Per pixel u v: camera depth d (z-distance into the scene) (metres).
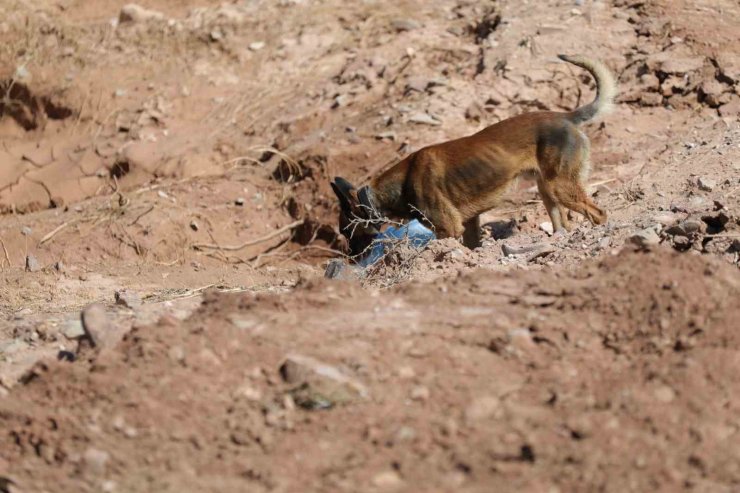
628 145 18.66
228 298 9.51
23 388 8.59
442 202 16.19
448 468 7.21
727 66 20.00
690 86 19.80
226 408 8.01
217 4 27.36
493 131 15.98
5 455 7.91
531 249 13.48
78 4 28.38
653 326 8.58
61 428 7.97
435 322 8.88
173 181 21.62
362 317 9.02
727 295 8.87
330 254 19.38
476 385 8.05
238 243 19.80
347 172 20.30
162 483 7.41
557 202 15.58
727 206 13.05
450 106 20.92
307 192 20.52
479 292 9.41
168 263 18.50
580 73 20.78
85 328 9.67
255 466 7.44
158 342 8.58
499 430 7.51
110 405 8.07
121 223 19.67
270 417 7.87
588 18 22.02
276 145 22.09
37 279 16.25
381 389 8.05
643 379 7.93
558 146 15.47
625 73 20.52
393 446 7.47
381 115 21.44
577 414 7.57
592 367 8.25
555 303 9.07
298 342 8.59
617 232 13.30
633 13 21.98
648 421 7.44
